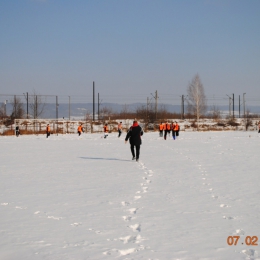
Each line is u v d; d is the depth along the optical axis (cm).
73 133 6538
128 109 10394
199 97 8394
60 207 972
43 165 1889
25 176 1512
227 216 873
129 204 998
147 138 4531
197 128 7244
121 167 1770
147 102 7644
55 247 673
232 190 1173
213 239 712
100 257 621
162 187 1230
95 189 1212
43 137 5166
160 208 950
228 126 7819
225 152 2533
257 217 863
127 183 1316
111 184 1301
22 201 1046
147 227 789
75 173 1586
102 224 814
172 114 11150
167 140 4078
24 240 714
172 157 2209
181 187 1227
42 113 8700
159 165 1823
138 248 664
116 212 915
